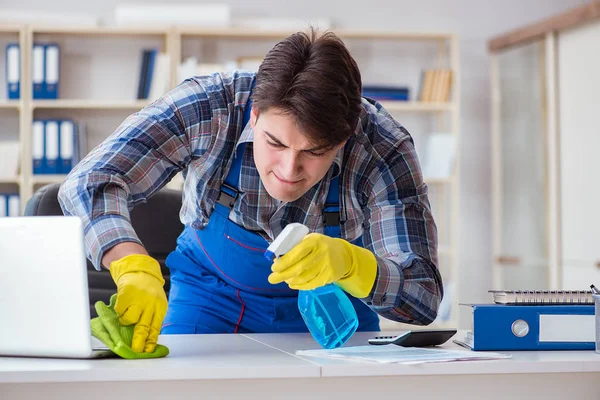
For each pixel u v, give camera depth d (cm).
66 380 95
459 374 104
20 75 425
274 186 130
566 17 402
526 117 441
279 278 119
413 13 478
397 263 139
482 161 482
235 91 149
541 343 123
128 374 96
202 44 459
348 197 152
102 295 202
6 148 425
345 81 120
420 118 475
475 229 479
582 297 127
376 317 178
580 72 403
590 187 397
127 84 454
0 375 94
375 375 101
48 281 108
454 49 452
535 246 435
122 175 139
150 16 437
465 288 476
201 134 146
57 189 191
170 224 206
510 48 454
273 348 124
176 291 169
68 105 428
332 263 119
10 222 109
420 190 151
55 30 429
